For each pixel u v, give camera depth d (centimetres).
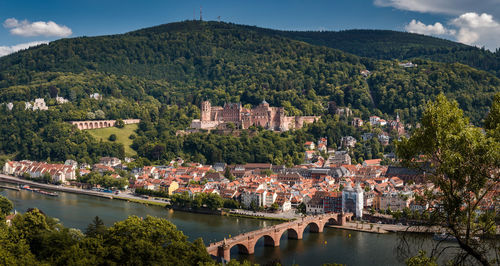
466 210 11100
